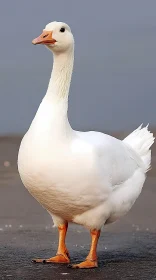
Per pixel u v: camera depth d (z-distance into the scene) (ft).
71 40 39.81
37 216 55.36
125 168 40.73
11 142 98.84
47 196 38.47
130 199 41.19
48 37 39.42
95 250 40.06
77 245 45.60
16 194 64.59
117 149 40.57
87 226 40.06
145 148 44.73
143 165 43.32
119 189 40.42
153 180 71.77
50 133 37.86
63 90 39.29
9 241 46.39
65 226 41.29
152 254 43.19
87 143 38.50
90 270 38.68
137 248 44.98
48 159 37.40
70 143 38.06
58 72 39.63
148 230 51.08
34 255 42.47
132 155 42.29
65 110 38.88
